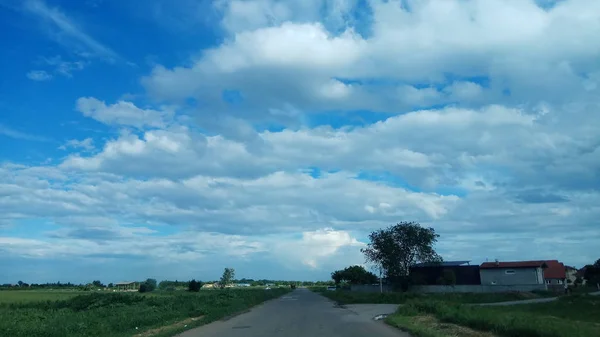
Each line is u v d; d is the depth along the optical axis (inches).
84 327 784.3
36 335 706.8
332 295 2753.4
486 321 700.0
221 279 4788.4
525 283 2689.5
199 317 1165.1
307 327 876.0
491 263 2827.3
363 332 768.3
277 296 2918.3
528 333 593.9
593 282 2935.5
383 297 2070.6
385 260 2667.3
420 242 2659.9
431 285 2635.3
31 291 3412.9
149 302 1566.2
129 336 761.0
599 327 706.8
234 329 867.4
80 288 4229.8
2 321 829.8
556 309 1230.3
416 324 855.1
